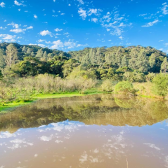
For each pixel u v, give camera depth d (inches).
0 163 222.2
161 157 237.3
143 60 3302.2
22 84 1104.2
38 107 660.7
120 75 2204.7
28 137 321.7
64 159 231.1
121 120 452.8
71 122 433.1
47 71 2103.8
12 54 2628.0
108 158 233.3
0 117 481.7
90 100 901.8
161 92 924.0
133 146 276.2
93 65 2719.0
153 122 432.8
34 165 215.9
